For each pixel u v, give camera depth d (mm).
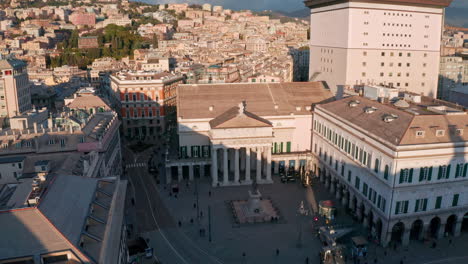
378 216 90938
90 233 54719
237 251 89375
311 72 176875
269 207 110438
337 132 114312
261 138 123125
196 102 136375
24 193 57438
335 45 155000
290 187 125062
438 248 88688
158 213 107938
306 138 138750
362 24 145750
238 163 125188
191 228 99875
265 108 136750
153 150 166125
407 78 156375
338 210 108500
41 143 98688
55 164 89438
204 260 85938
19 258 47469
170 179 128500
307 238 94812
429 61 156750
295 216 105688
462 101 165125
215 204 113250
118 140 134750
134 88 182625
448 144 85812
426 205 88500
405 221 88062
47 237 49281
